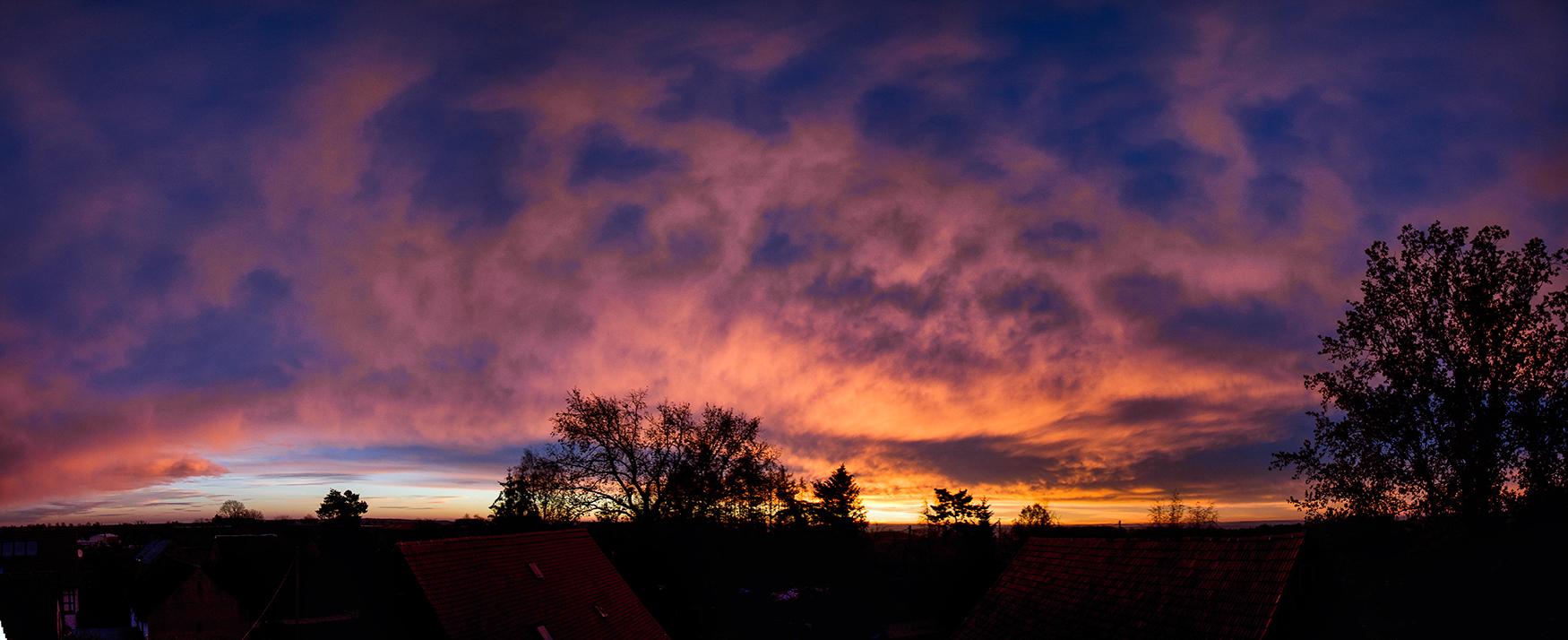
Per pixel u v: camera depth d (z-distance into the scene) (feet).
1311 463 93.30
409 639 75.92
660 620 157.28
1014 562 91.97
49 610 129.29
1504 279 86.22
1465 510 81.87
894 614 189.26
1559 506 76.84
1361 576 62.80
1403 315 92.63
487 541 89.71
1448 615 61.05
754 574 224.74
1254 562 62.18
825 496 242.99
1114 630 69.00
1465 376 87.66
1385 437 89.45
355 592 183.83
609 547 160.15
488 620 78.13
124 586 188.96
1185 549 70.69
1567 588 61.36
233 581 182.91
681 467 164.45
